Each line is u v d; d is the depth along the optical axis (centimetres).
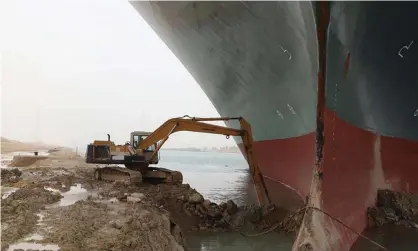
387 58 997
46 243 671
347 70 960
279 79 1240
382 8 852
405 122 1205
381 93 1095
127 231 766
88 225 788
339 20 848
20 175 1697
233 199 1750
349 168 1052
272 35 1076
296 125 1330
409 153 1254
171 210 1245
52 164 2859
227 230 1183
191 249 1002
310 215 898
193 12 1192
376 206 1141
